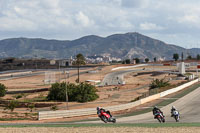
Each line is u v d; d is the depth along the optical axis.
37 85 159.88
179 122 36.66
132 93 111.62
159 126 28.31
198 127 27.06
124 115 51.47
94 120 44.69
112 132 23.75
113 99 93.06
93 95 93.62
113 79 191.62
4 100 93.50
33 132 24.11
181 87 106.94
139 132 23.67
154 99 78.31
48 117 47.62
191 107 61.03
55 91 96.94
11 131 24.70
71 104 82.88
